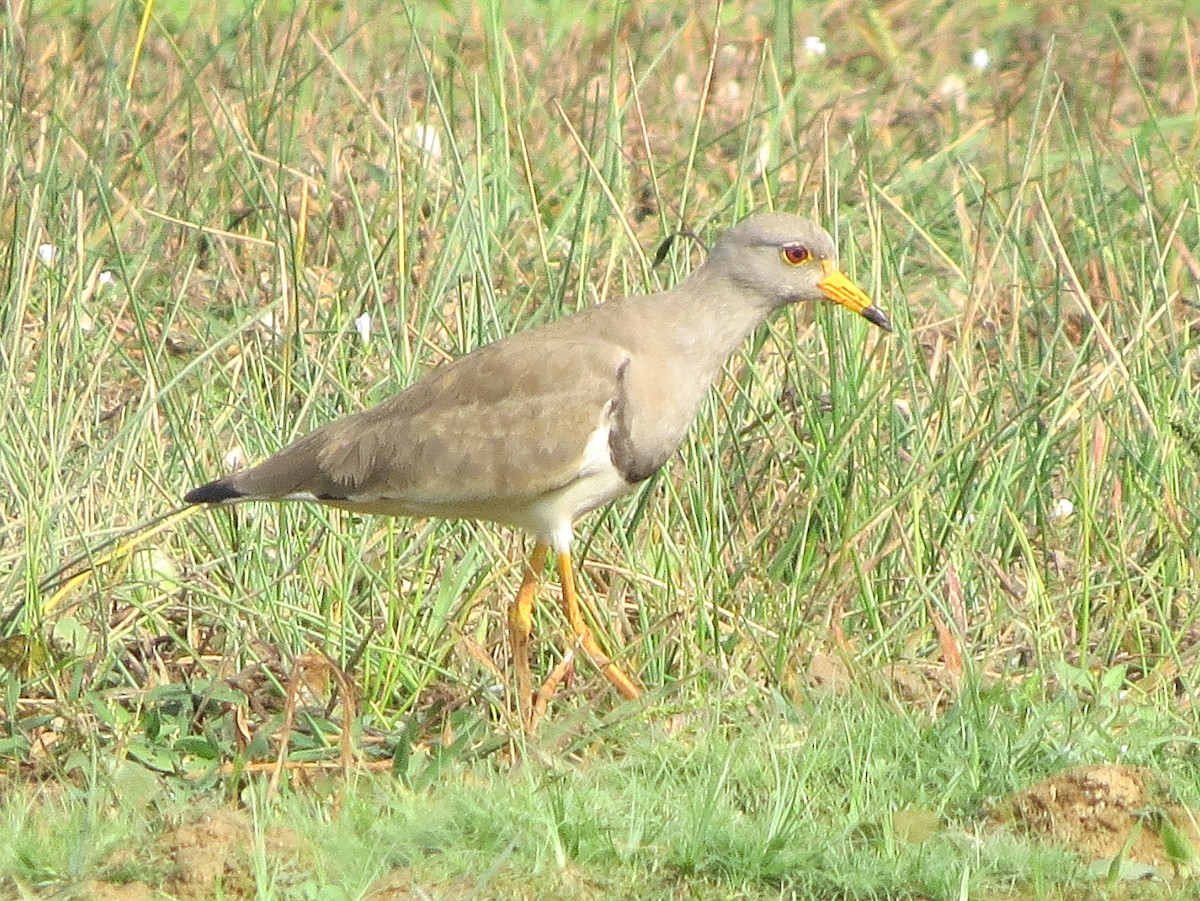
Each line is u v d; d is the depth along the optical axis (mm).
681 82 18922
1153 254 13797
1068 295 14680
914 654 10914
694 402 10977
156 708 10000
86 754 9539
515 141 16156
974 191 16734
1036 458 12023
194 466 11797
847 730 9664
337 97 17562
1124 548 11586
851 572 11469
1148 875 8547
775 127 15094
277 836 8539
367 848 8539
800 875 8414
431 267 13734
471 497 10641
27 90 16266
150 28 18672
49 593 10961
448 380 10750
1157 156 17609
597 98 15336
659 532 11672
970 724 9641
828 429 12211
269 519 11844
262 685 10617
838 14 21469
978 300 12766
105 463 11711
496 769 9719
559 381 10609
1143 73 20000
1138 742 9625
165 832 8633
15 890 8266
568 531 10812
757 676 10680
